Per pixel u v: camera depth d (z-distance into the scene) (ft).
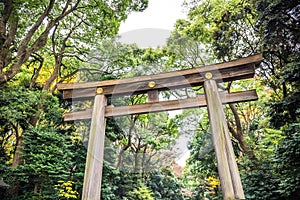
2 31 18.52
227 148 8.16
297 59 17.02
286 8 18.63
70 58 30.14
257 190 16.74
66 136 19.89
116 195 19.99
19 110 18.85
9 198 17.61
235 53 25.90
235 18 25.46
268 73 25.50
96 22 26.86
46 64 29.66
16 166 17.63
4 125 21.09
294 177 13.04
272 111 17.42
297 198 13.70
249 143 24.93
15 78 25.05
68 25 29.07
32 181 18.02
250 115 30.71
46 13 21.56
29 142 18.33
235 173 7.87
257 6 21.06
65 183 16.92
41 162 17.43
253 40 25.77
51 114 20.77
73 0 26.02
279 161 14.16
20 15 22.57
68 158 18.60
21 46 20.02
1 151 22.26
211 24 25.58
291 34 20.07
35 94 20.59
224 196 7.57
